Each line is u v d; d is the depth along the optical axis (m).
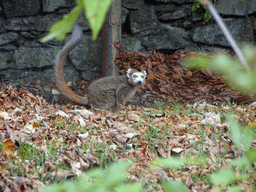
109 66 12.55
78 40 9.55
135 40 13.73
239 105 10.63
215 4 13.41
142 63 12.63
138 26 13.70
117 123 6.93
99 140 5.77
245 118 8.16
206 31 13.55
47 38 0.83
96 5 0.71
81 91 12.83
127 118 7.85
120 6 12.52
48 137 5.77
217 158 5.09
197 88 11.52
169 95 11.68
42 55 13.42
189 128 7.09
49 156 4.68
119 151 5.27
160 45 13.76
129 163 1.20
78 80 13.69
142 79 9.48
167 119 7.89
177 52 12.94
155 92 11.80
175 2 13.80
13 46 13.37
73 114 7.87
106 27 12.47
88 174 1.36
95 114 8.26
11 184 3.34
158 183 3.94
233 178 1.26
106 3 0.71
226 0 13.41
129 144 5.58
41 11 13.40
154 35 13.80
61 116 7.34
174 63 12.62
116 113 8.81
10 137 5.12
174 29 13.80
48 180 3.80
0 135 5.29
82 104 9.85
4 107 8.01
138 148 5.41
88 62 13.61
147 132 6.59
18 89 11.88
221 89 11.38
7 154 4.49
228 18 13.52
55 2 13.35
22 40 13.43
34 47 13.46
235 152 5.10
